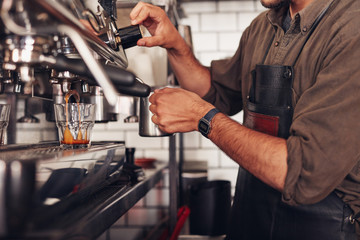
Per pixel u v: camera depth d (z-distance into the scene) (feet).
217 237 6.08
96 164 2.65
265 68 3.09
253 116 3.25
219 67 4.18
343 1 2.68
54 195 1.96
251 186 3.25
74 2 2.33
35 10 1.71
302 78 2.85
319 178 2.26
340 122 2.24
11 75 2.75
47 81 3.52
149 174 5.36
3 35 2.17
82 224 1.99
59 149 2.81
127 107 4.56
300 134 2.38
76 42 1.85
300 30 2.94
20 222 1.53
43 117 4.13
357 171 2.60
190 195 6.25
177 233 5.56
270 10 3.37
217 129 2.76
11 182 1.55
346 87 2.27
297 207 2.86
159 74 6.27
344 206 2.71
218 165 8.50
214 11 8.58
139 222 8.27
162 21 3.62
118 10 3.80
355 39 2.33
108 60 3.10
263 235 3.10
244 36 4.01
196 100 2.93
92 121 3.12
